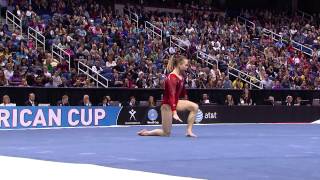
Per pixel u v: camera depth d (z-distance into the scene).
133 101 26.70
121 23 37.31
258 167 8.87
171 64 16.73
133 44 34.88
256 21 46.78
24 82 25.58
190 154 11.01
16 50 29.67
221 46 39.34
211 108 27.95
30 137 16.94
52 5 36.59
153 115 26.48
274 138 16.66
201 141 14.84
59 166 8.77
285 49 41.56
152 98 27.03
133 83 29.64
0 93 24.06
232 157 10.43
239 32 42.69
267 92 31.42
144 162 9.51
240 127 24.52
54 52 31.23
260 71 35.38
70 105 25.48
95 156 10.66
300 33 45.75
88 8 38.25
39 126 23.03
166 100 16.72
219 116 28.23
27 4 35.56
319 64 40.22
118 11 42.47
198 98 29.58
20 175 7.63
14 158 10.13
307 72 38.22
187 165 9.07
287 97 31.20
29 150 12.14
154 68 31.97
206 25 42.06
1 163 9.20
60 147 12.91
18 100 24.58
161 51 34.75
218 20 44.75
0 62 27.45
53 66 29.53
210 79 31.59
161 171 8.24
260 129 22.75
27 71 27.64
